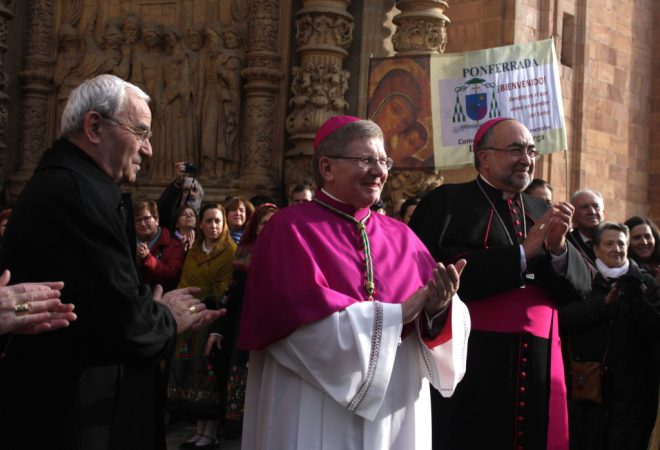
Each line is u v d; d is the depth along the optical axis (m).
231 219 8.89
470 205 4.96
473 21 12.66
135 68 11.68
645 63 16.11
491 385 4.65
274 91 11.22
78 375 3.42
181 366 7.76
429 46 10.72
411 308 3.56
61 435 3.37
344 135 3.90
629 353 6.01
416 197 9.91
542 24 13.09
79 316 3.33
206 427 7.86
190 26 11.66
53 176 3.38
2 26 11.98
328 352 3.51
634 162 15.84
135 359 3.43
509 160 4.88
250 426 3.91
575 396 6.15
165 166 11.48
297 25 11.04
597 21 14.89
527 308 4.71
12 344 3.40
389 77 9.74
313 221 3.87
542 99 8.99
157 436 3.79
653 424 6.05
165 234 8.44
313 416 3.62
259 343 3.65
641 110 16.02
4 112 11.95
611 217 15.30
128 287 3.39
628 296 5.87
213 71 11.38
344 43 10.94
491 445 4.61
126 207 3.61
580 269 4.73
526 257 4.53
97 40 12.02
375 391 3.50
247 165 11.20
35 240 3.32
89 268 3.32
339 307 3.55
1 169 12.00
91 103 3.54
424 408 3.89
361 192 3.88
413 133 9.62
